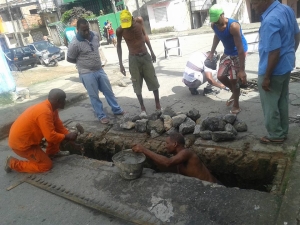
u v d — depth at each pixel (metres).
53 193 3.34
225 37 4.39
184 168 3.47
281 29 2.99
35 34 31.17
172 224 2.59
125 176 3.25
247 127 4.18
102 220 2.80
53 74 11.48
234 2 19.30
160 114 4.87
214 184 3.00
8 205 3.28
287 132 3.61
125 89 7.37
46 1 28.70
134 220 2.71
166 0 20.83
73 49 4.81
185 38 16.77
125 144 4.59
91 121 5.55
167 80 7.51
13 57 13.70
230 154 3.75
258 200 2.66
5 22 29.56
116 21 24.84
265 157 3.47
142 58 5.02
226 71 4.62
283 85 3.31
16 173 3.94
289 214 2.41
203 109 5.20
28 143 3.64
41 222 2.92
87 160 3.90
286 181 2.89
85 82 5.02
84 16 25.42
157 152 4.28
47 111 3.54
